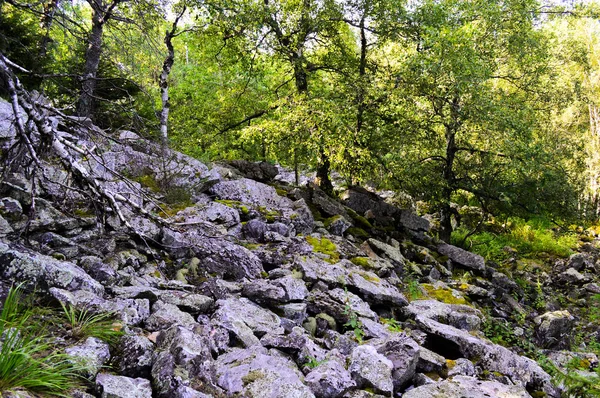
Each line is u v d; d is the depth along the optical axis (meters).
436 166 17.47
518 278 16.80
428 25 13.38
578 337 12.01
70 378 3.45
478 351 7.19
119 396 3.50
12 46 9.18
